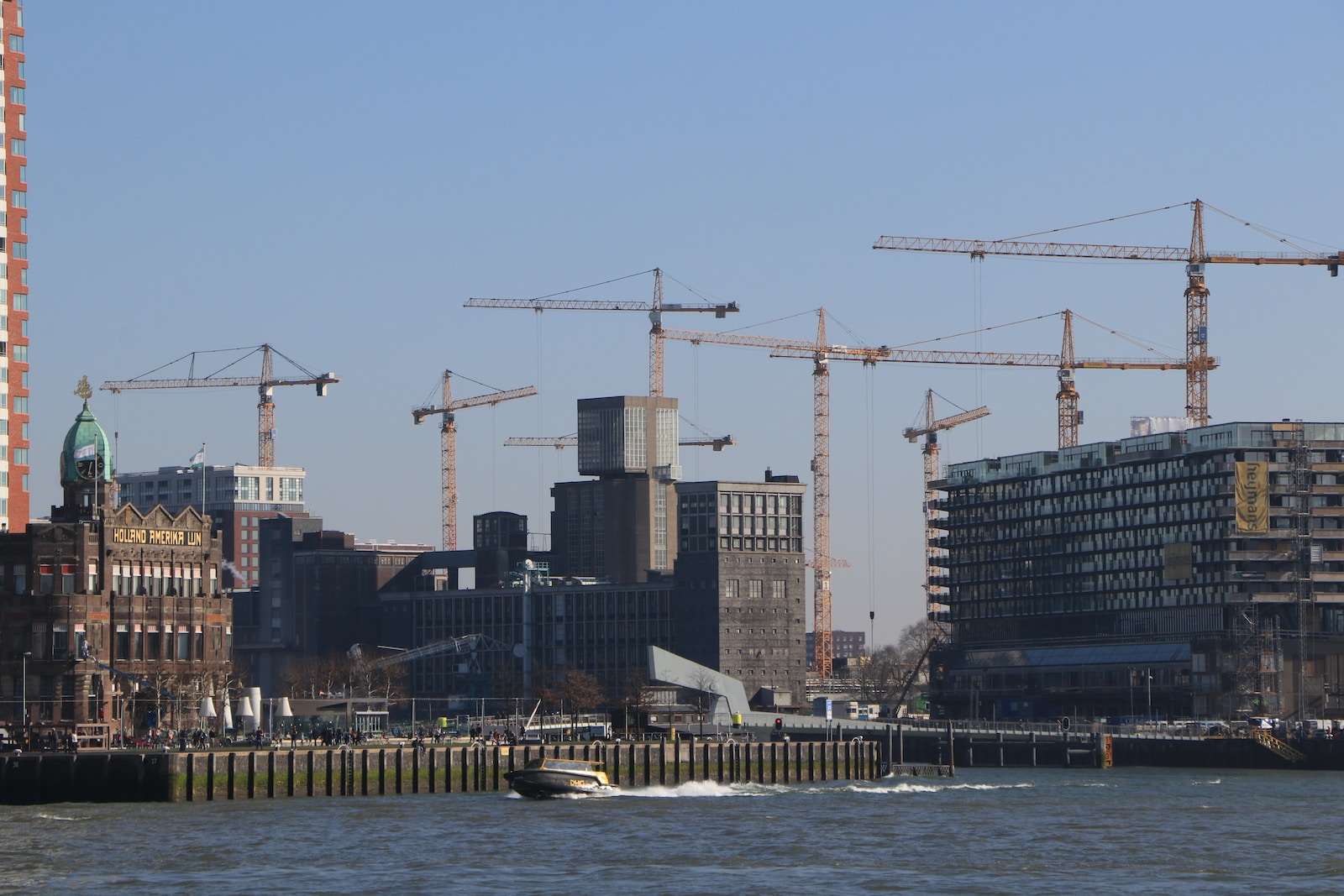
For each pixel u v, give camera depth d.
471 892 131.38
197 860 145.25
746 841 159.00
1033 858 150.38
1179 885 136.62
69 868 140.88
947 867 145.25
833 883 136.50
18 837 157.88
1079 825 175.88
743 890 132.88
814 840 160.75
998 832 168.62
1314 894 132.50
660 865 144.50
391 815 177.62
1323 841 163.62
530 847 153.50
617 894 130.75
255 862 144.12
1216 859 150.62
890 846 157.50
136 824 168.25
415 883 134.62
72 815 176.38
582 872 140.75
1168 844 160.62
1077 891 133.75
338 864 143.50
